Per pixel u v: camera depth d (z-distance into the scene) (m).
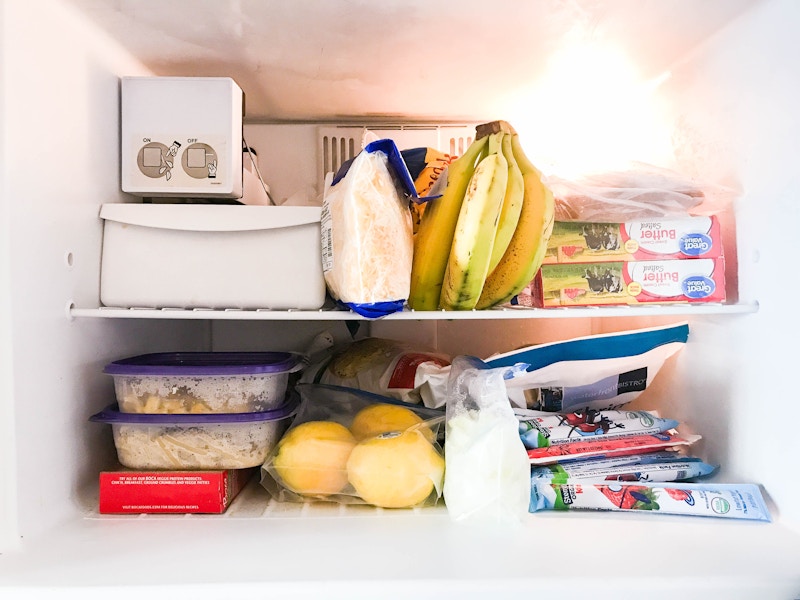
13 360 0.64
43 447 0.69
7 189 0.63
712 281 0.83
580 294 0.84
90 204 0.79
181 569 0.59
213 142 0.84
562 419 0.88
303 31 0.80
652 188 0.81
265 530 0.70
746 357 0.80
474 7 0.74
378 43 0.85
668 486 0.76
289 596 0.56
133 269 0.81
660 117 0.99
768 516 0.73
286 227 0.82
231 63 0.92
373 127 1.24
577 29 0.81
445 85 1.02
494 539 0.67
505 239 0.80
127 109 0.84
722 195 0.83
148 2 0.71
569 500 0.76
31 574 0.58
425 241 0.84
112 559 0.62
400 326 1.26
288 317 0.78
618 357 0.93
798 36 0.70
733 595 0.58
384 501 0.76
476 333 1.27
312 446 0.79
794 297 0.71
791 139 0.72
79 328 0.78
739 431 0.82
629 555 0.63
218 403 0.79
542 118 1.19
